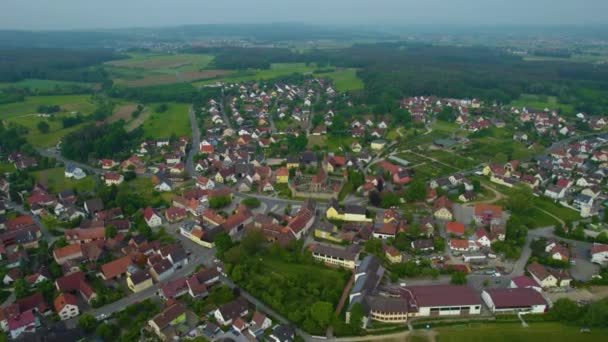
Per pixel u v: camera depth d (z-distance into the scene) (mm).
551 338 129250
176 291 150875
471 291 146500
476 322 137375
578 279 161875
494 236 188250
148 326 136125
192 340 129750
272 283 154875
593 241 189375
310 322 134125
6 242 183375
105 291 154250
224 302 147500
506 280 161125
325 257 173250
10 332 132875
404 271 162750
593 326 133375
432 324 136875
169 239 193125
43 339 125625
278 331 129375
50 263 173750
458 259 175000
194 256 179750
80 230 193375
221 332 135125
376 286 153500
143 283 156375
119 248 184500
